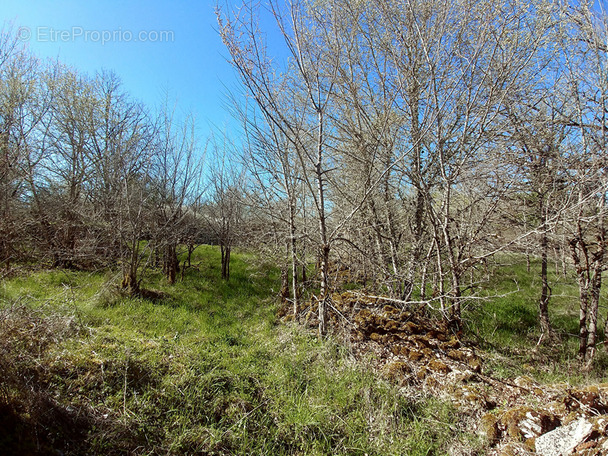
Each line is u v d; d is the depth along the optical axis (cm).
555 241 543
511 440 311
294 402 353
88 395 313
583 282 545
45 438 257
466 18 505
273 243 811
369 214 636
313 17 541
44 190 1020
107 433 279
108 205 962
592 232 536
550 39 492
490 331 645
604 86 498
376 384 385
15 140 838
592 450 262
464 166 534
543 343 611
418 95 563
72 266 991
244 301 792
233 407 338
